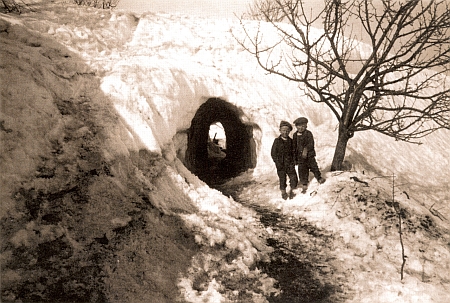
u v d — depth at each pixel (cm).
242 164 852
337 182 585
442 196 757
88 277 317
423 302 351
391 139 962
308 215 543
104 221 379
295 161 599
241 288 359
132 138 494
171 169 524
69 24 751
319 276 400
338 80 1048
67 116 462
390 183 688
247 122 786
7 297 274
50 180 388
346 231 493
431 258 448
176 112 620
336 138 805
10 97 416
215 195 553
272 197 626
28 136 402
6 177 356
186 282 346
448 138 1206
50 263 317
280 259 429
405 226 502
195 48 895
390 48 549
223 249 409
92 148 445
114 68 600
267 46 1015
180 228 417
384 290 374
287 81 917
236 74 845
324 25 568
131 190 439
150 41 860
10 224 331
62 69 520
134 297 311
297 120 584
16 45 513
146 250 367
